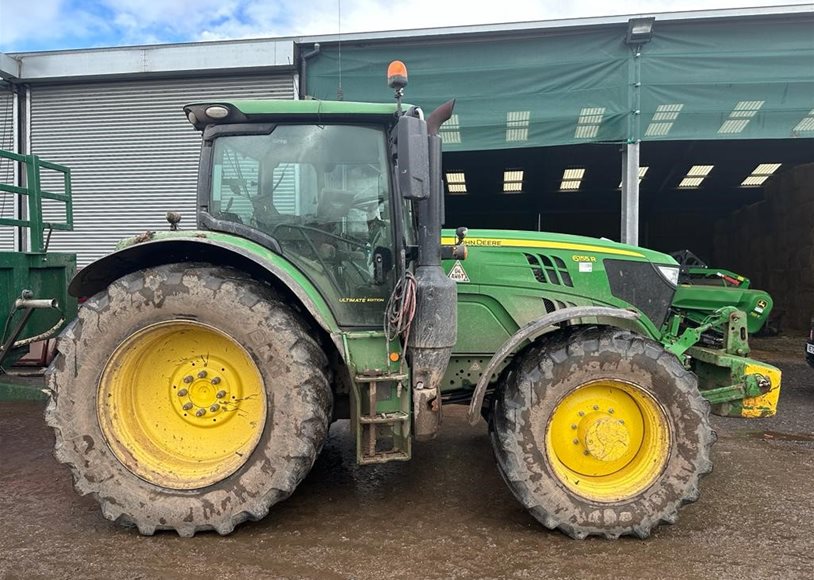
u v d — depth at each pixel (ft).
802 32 22.07
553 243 11.03
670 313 12.70
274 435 8.57
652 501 8.84
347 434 14.11
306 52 25.63
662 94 22.97
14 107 28.27
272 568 8.00
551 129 23.82
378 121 9.60
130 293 8.61
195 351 9.25
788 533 9.09
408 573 7.89
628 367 8.91
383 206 9.62
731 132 22.94
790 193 39.50
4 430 14.19
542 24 22.99
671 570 7.98
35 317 14.28
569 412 9.33
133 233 28.32
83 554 8.34
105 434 8.80
